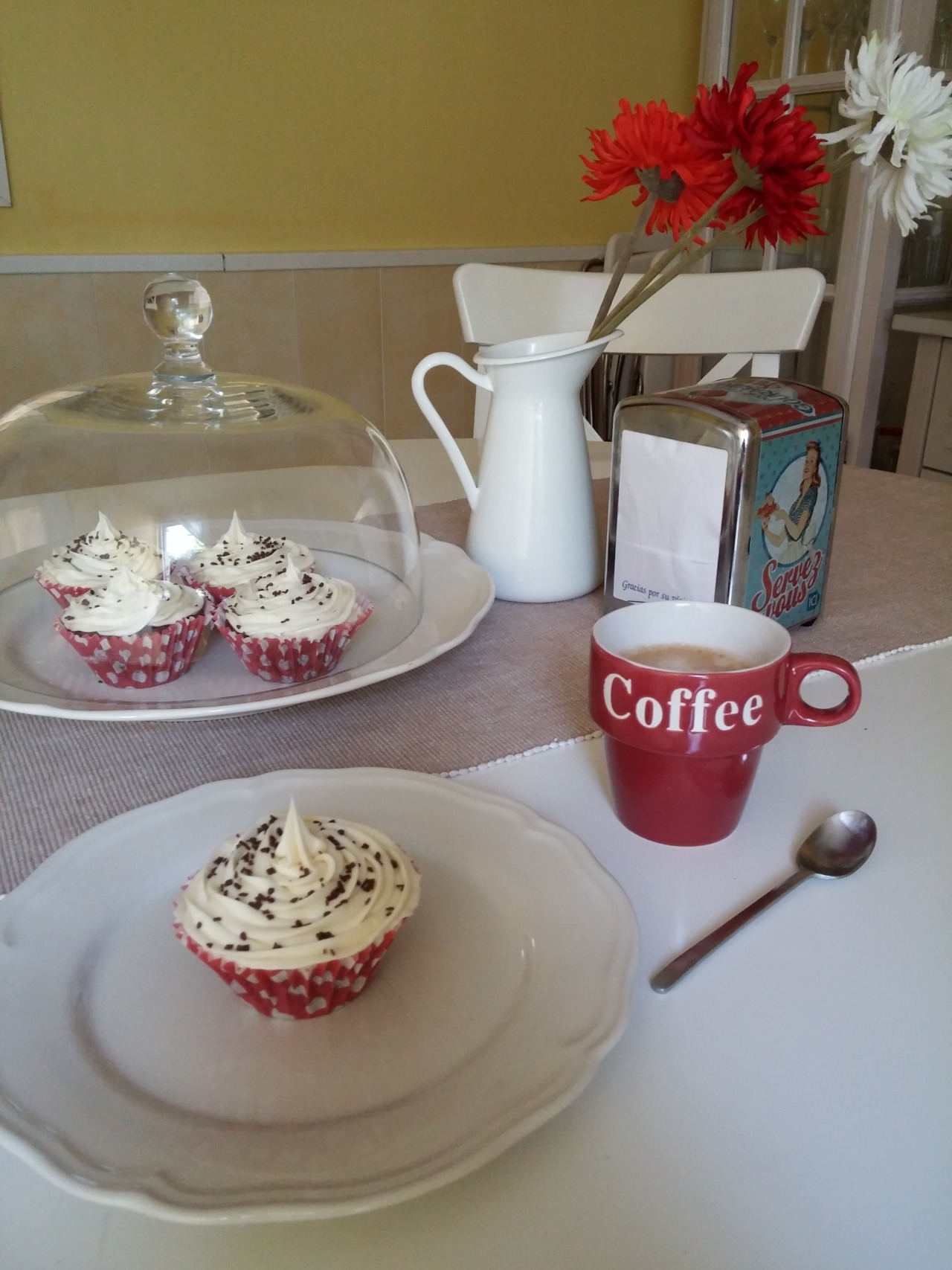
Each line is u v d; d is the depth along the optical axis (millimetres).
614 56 2240
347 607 633
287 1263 265
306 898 350
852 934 383
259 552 746
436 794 452
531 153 2217
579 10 2156
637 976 360
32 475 771
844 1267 261
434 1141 279
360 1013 340
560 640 664
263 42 1864
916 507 914
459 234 2197
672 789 426
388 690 596
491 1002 344
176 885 406
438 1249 268
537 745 527
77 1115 290
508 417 700
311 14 1888
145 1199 258
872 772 500
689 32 2311
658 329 1208
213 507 802
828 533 651
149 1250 270
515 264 2264
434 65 2039
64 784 497
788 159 533
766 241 604
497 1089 298
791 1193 280
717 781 424
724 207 583
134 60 1775
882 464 1964
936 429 1824
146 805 459
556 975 344
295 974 320
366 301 2123
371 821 436
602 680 426
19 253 1801
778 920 391
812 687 588
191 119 1854
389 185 2082
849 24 1748
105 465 782
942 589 727
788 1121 302
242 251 1980
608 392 1697
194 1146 283
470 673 617
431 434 2311
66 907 383
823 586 665
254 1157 278
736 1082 316
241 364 2043
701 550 613
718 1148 294
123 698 599
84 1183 263
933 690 585
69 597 705
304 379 2123
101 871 404
